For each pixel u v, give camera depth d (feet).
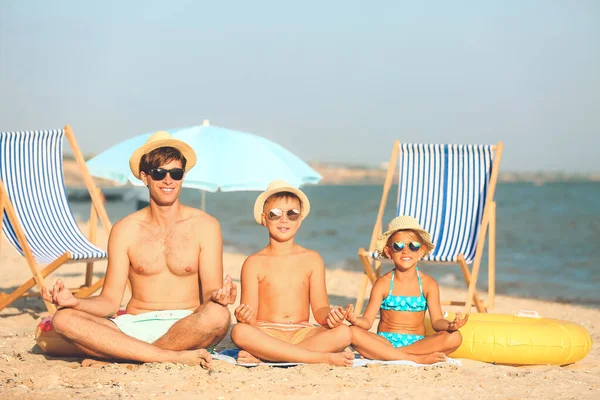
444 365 13.85
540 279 41.65
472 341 14.87
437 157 21.63
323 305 14.48
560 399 11.35
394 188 355.97
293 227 14.57
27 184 21.12
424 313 15.33
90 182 21.86
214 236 13.88
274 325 14.14
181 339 13.16
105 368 12.67
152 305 13.74
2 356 13.96
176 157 13.65
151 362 12.92
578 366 15.19
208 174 21.91
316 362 13.44
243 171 22.08
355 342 14.08
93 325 12.84
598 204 161.99
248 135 24.17
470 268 46.14
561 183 418.31
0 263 35.45
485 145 21.18
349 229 92.32
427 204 21.31
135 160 13.73
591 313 26.27
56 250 19.75
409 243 14.94
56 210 21.04
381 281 15.24
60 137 21.44
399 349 14.30
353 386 11.79
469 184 21.22
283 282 14.46
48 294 12.76
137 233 13.75
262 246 63.57
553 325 15.26
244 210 151.33
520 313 17.24
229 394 11.11
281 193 14.58
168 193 13.53
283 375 12.44
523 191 258.16
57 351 14.19
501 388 12.02
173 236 13.76
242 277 14.61
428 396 11.27
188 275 13.85
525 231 88.89
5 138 21.40
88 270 22.09
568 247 66.69
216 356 13.98
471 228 20.83
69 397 10.75
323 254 57.98
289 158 24.27
